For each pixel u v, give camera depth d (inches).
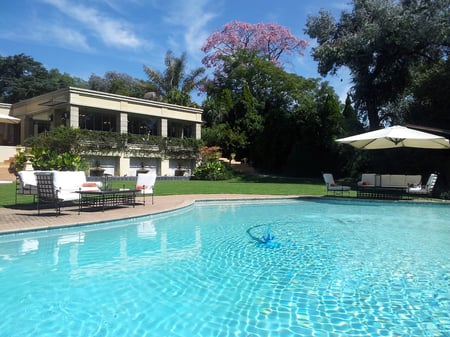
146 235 315.0
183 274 205.3
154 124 1226.6
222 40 1824.6
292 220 415.5
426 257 249.4
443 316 151.3
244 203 585.3
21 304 158.7
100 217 356.2
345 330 136.9
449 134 770.2
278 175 1376.7
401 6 1064.8
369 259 243.3
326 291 179.9
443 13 1027.9
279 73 1523.1
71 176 438.0
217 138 1346.0
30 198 502.9
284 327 138.7
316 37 1278.3
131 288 180.5
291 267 223.1
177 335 131.0
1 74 2148.1
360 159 1069.1
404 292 179.6
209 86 1768.0
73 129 927.0
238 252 259.8
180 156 1202.6
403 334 134.5
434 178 639.1
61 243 278.1
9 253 245.9
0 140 1205.1
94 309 154.2
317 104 1337.4
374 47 1082.1
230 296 171.5
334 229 359.6
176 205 473.1
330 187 670.5
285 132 1393.9
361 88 1176.2
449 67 912.9
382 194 696.4
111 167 1042.7
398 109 1300.4
